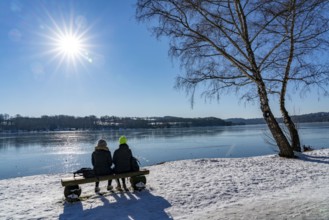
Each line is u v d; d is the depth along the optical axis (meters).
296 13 12.29
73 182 7.11
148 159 32.44
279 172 9.85
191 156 33.88
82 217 6.03
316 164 11.20
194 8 12.78
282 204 6.29
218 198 7.07
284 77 14.18
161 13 13.03
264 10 12.93
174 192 7.57
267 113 13.81
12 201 7.61
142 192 7.72
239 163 11.91
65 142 73.25
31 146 61.53
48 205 7.03
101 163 7.73
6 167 30.67
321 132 69.50
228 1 13.04
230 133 94.69
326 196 6.77
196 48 13.47
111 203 6.86
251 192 7.55
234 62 13.52
